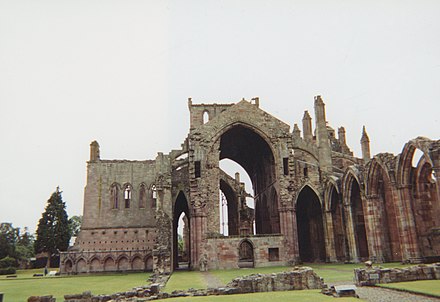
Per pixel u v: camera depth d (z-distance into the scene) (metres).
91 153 67.12
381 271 20.53
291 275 19.94
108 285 28.86
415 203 36.00
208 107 65.38
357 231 44.88
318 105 53.22
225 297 16.98
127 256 57.72
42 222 73.44
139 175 66.44
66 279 39.44
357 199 45.72
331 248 47.53
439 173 29.16
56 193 75.75
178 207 59.06
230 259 44.78
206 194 46.59
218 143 48.91
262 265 45.28
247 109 50.91
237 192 65.50
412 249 33.44
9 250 81.19
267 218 57.44
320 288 19.94
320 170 50.94
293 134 53.78
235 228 65.06
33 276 50.62
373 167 38.69
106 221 63.66
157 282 25.84
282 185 48.34
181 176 51.12
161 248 41.75
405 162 34.06
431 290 16.64
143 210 64.75
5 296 22.61
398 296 16.12
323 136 51.75
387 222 38.72
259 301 15.18
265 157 55.50
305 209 55.50
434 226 35.84
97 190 65.06
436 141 30.02
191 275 36.47
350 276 26.53
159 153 48.06
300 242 56.31
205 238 45.16
